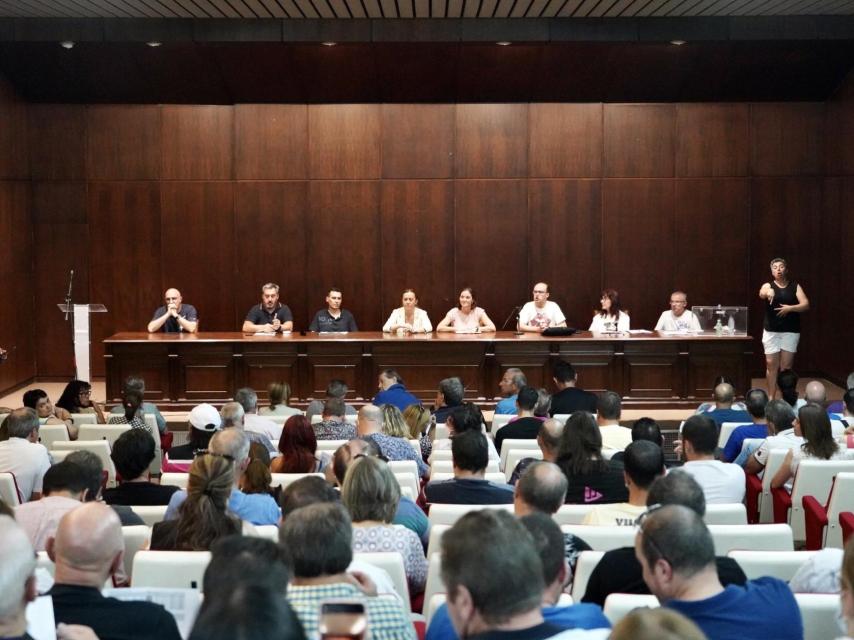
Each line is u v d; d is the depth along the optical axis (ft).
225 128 42.63
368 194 42.93
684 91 41.81
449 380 26.21
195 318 38.55
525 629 6.77
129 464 15.98
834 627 9.78
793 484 18.43
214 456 12.51
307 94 41.81
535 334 37.01
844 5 35.60
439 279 43.19
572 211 42.96
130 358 35.73
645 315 43.16
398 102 42.55
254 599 4.77
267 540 7.25
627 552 10.93
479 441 15.84
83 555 9.01
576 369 36.19
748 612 8.57
